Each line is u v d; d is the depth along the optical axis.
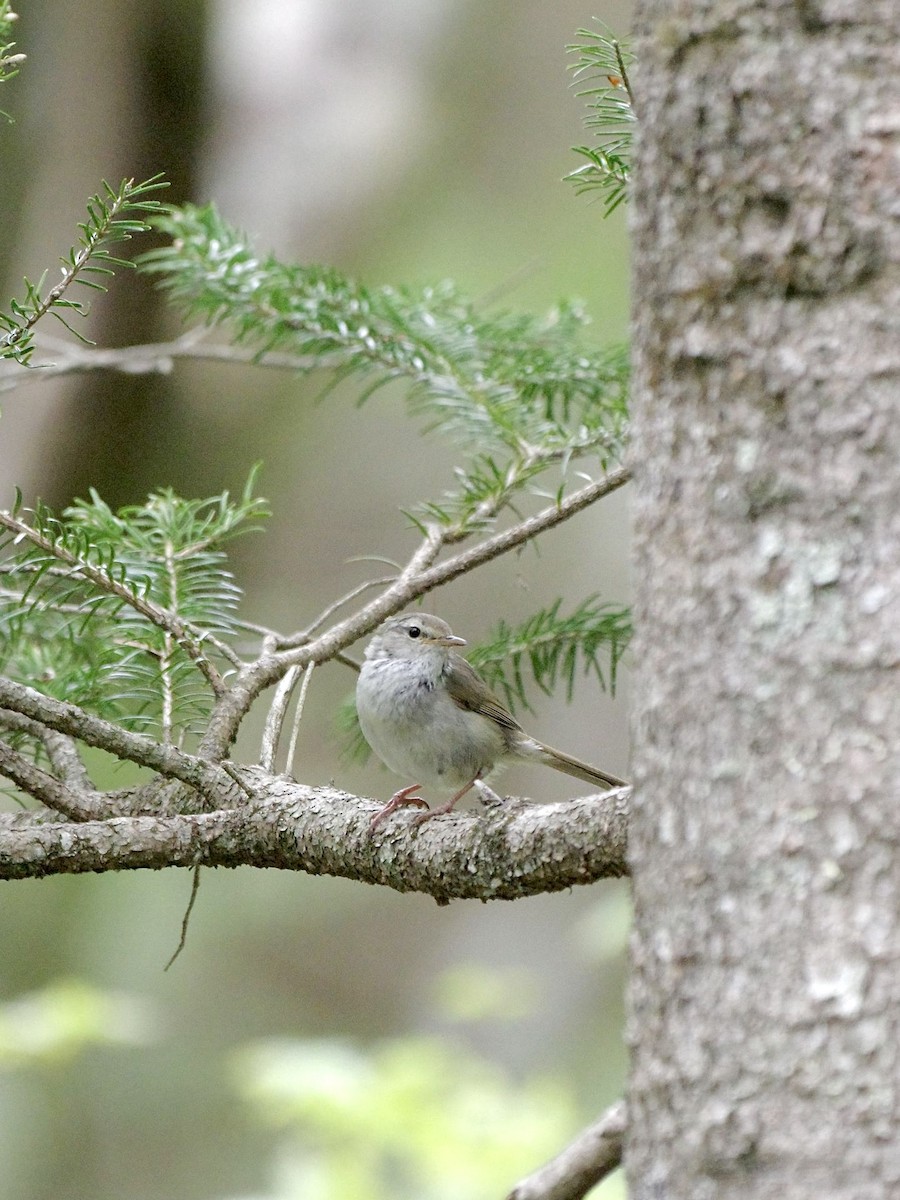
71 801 6.05
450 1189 11.09
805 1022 3.34
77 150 14.28
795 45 3.51
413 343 8.43
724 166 3.60
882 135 3.44
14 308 5.52
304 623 18.77
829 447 3.47
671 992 3.56
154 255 8.35
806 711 3.44
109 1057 19.09
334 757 18.09
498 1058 19.56
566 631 7.71
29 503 13.72
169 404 14.81
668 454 3.73
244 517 7.26
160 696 6.79
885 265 3.44
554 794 19.62
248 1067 11.95
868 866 3.34
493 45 17.95
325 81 16.34
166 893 19.14
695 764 3.58
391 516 19.31
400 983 20.72
